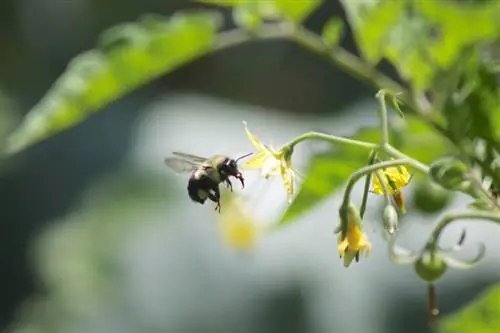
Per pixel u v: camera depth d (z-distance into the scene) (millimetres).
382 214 3732
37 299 11836
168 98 12875
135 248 10445
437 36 4047
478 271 7914
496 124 3867
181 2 15023
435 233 3699
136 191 11062
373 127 4168
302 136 3775
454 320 3699
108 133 12094
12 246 12258
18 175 12328
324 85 13336
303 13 4707
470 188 3629
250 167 3791
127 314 10234
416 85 4199
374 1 4211
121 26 4586
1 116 13477
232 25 12031
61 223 11859
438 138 4227
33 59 14531
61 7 14758
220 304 9531
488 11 3908
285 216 4230
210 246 9938
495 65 3928
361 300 8953
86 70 4590
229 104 12156
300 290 9156
